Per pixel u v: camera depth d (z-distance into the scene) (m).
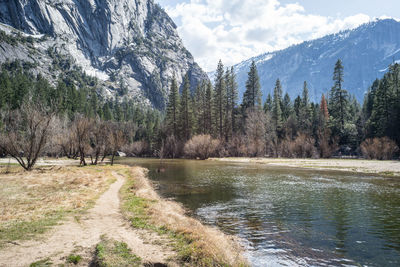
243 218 13.02
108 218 11.26
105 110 126.75
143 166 45.28
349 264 7.86
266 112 83.75
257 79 84.06
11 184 19.02
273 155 68.25
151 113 159.88
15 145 28.95
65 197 15.02
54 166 36.94
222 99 80.25
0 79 102.50
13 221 9.74
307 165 41.78
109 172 31.42
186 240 8.52
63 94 108.75
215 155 68.44
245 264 7.55
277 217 13.16
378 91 66.00
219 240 8.96
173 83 84.00
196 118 87.69
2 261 6.27
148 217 11.41
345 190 20.45
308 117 84.00
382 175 29.45
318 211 14.22
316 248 9.11
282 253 8.63
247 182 25.12
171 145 77.62
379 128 60.50
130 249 7.56
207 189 21.45
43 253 6.93
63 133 52.72
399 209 14.44
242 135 71.69
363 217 12.94
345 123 68.25
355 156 63.28
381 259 8.20
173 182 25.44
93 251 7.27
